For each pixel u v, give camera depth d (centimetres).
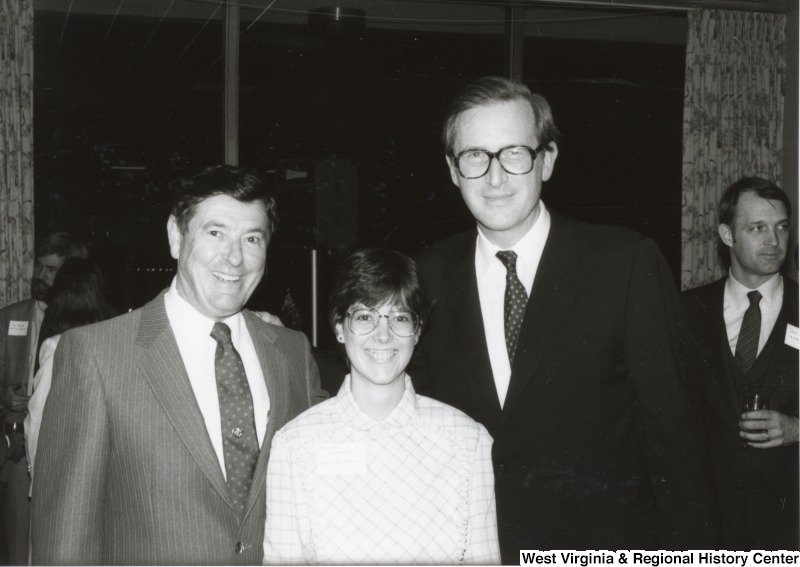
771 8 536
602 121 533
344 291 185
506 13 524
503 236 209
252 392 199
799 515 248
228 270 187
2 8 466
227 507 183
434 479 181
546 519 199
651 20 534
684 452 198
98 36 491
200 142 508
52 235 399
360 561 176
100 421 181
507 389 204
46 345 288
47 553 176
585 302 201
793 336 250
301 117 512
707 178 539
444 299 216
